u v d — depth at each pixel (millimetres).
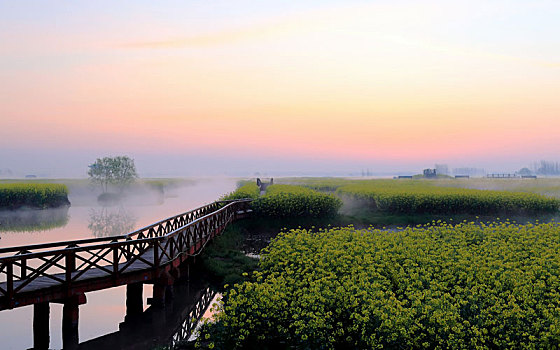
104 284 11781
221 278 16359
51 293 10742
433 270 10875
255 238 24344
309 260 11609
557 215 27953
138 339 11156
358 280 9922
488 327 7855
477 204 28062
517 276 9555
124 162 63375
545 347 7246
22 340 11172
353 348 8344
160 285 13391
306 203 27547
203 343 9547
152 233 17141
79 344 10867
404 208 28984
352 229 16438
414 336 7785
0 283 11633
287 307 8867
